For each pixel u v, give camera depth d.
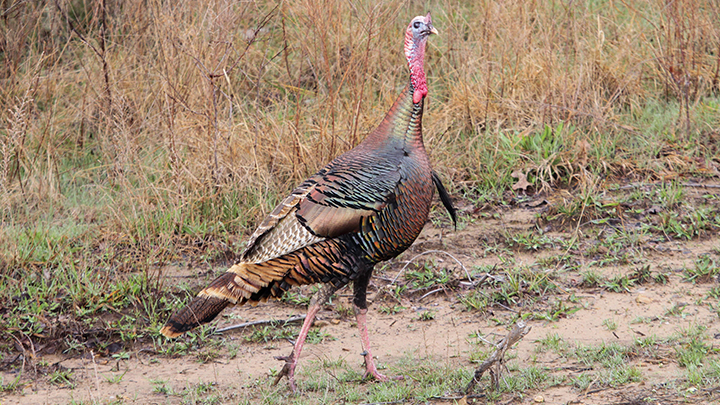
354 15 15.30
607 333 9.34
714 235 11.89
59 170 13.97
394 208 8.14
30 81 13.99
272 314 10.41
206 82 13.34
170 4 14.12
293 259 7.93
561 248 11.80
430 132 14.27
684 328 9.25
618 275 10.85
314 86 16.02
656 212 12.50
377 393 8.02
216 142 12.59
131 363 9.28
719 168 13.82
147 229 11.33
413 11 17.91
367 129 13.73
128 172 13.38
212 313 7.79
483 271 11.16
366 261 8.20
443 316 10.23
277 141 13.40
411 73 8.60
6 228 11.80
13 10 15.02
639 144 14.74
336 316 10.38
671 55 15.68
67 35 16.17
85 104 14.73
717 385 7.57
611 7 17.58
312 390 8.36
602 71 16.11
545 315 9.97
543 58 15.47
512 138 14.38
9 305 10.20
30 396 8.44
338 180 8.07
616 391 7.70
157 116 14.02
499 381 7.95
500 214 12.85
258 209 12.70
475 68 15.78
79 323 9.88
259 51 15.71
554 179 13.79
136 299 10.41
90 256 11.66
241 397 8.27
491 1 16.02
